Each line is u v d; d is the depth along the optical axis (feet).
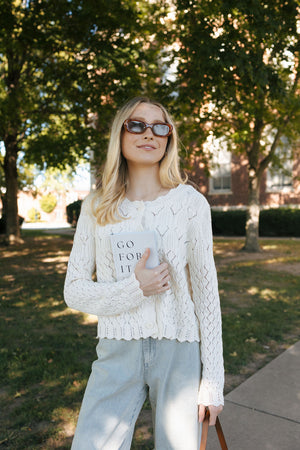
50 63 33.76
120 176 5.14
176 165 5.14
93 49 27.81
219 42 21.93
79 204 91.71
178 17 30.94
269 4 22.33
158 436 4.70
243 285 23.98
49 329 15.94
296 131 40.01
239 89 24.52
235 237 61.41
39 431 8.73
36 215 160.76
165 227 4.71
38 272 29.76
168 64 31.94
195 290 4.91
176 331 4.75
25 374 11.56
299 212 58.80
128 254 4.62
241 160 66.28
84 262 4.94
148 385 4.88
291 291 22.33
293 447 7.99
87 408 4.71
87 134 36.91
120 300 4.53
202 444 4.73
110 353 4.80
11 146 50.06
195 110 36.06
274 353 13.26
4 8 27.53
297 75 33.91
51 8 27.43
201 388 4.73
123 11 27.45
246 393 10.27
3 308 19.31
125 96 27.89
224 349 13.43
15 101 34.78
